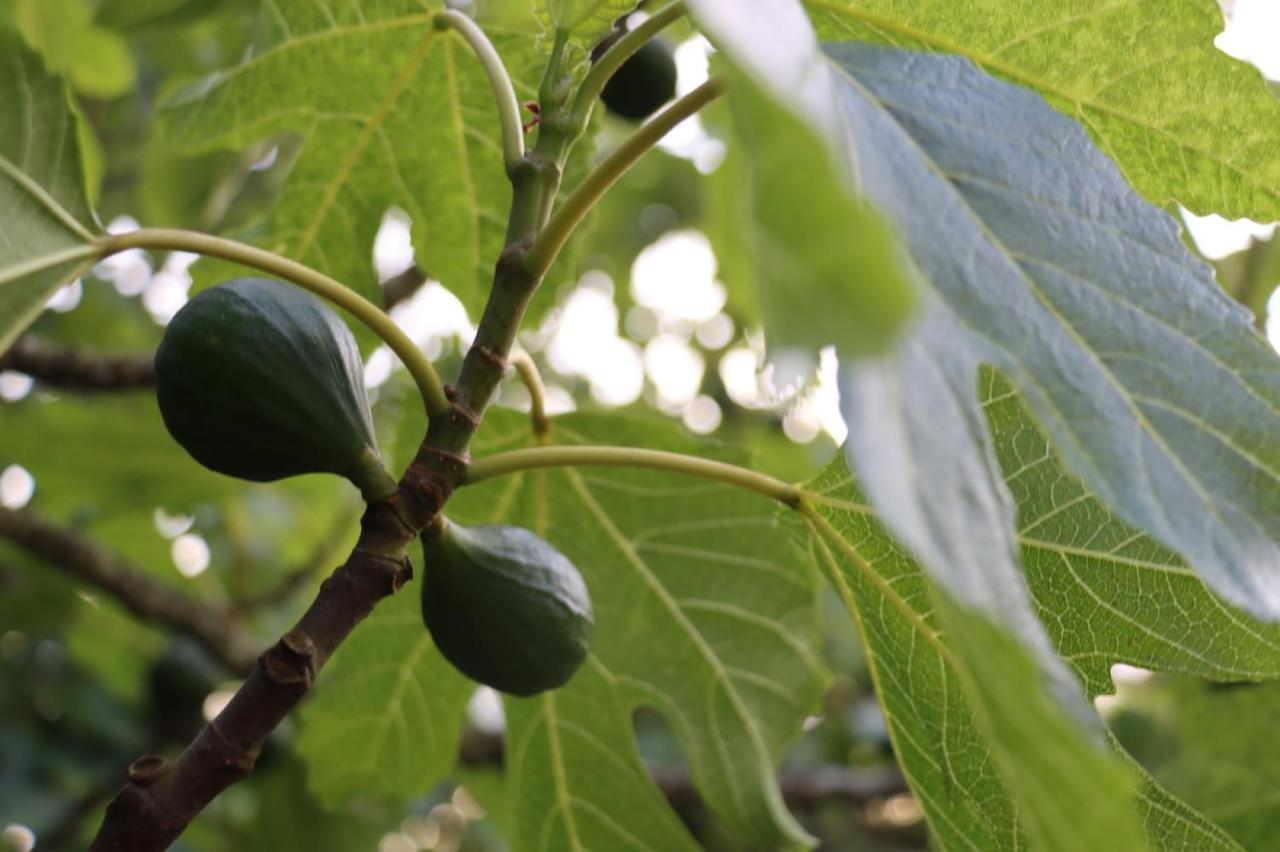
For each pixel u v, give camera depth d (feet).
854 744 3.61
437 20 1.81
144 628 3.00
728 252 1.01
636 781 1.96
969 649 1.08
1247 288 2.66
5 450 2.72
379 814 2.87
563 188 1.87
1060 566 1.57
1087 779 1.04
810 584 1.92
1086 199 1.32
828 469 1.58
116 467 2.77
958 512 1.07
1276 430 1.26
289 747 2.74
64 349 2.29
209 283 1.89
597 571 1.93
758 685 1.94
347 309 1.45
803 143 0.94
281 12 1.83
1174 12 1.57
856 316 0.89
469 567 1.48
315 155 1.89
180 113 1.94
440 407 1.44
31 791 2.92
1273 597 1.19
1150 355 1.26
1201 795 2.24
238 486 2.85
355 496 3.18
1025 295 1.25
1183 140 1.64
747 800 1.94
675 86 2.21
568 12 1.49
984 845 1.61
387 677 2.03
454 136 1.88
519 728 1.97
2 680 3.04
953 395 1.13
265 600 2.98
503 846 3.59
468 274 1.95
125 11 2.24
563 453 1.50
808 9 1.63
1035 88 1.65
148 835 1.32
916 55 1.35
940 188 1.28
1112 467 1.20
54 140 1.50
